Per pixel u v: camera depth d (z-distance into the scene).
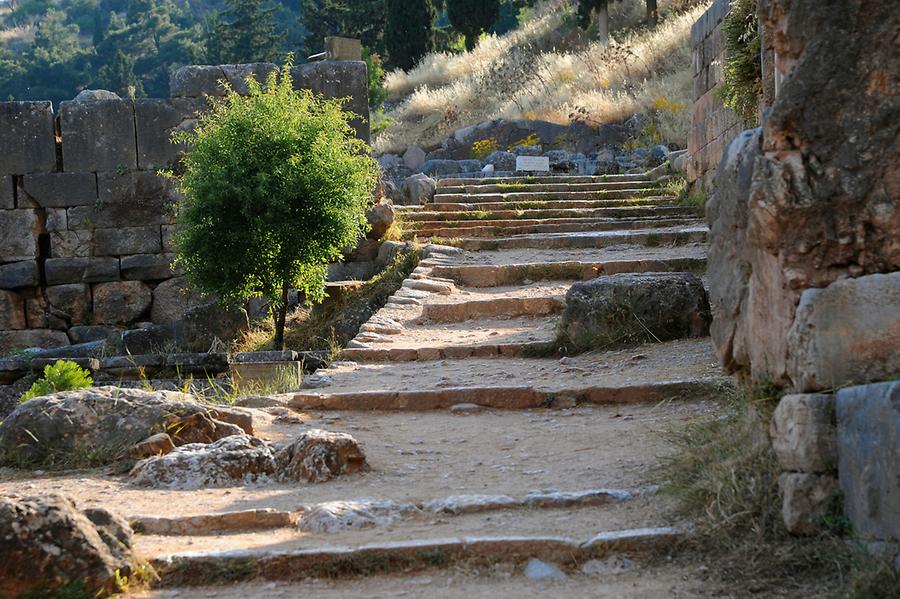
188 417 6.32
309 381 8.45
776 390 4.44
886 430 3.62
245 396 8.38
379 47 45.00
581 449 6.08
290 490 5.39
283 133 12.70
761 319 4.54
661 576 4.04
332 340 12.49
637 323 9.07
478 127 27.42
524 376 8.26
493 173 21.97
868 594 3.50
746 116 10.85
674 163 18.41
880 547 3.63
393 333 10.47
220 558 4.22
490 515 4.82
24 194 15.37
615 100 27.12
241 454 5.67
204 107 15.48
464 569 4.21
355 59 16.61
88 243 15.43
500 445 6.35
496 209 16.81
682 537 4.26
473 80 34.09
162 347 13.63
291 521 4.80
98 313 15.41
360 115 15.65
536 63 32.88
